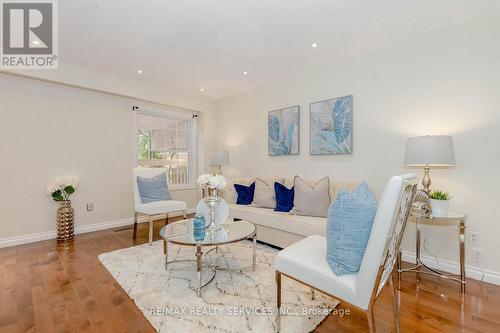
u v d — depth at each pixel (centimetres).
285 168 398
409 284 221
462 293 205
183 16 231
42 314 174
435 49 254
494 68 223
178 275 233
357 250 137
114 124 414
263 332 155
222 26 248
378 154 295
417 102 266
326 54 311
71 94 370
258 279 225
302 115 373
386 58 288
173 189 498
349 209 140
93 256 281
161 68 360
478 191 231
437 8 218
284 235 291
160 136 486
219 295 198
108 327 161
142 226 416
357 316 174
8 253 290
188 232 232
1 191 315
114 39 275
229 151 499
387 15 229
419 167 264
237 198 387
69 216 345
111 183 411
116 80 391
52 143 354
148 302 188
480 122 230
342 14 227
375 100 297
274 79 400
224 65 347
